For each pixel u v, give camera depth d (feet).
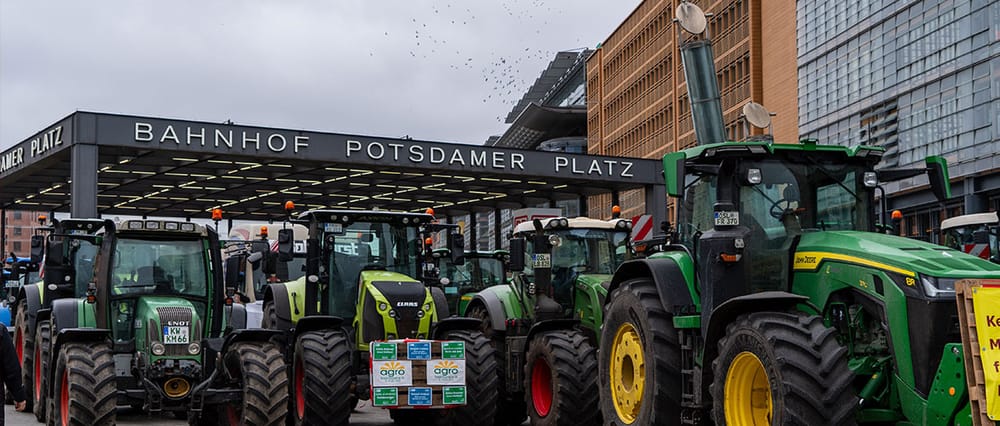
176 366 48.52
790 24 171.53
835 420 28.60
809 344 29.45
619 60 278.67
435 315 50.70
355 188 144.46
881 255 30.35
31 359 61.52
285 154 113.39
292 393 48.26
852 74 148.56
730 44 203.21
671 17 234.99
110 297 50.37
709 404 34.58
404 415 52.19
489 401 48.32
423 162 120.37
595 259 53.31
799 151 35.22
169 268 51.31
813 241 33.32
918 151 131.13
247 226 100.99
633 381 38.60
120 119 105.40
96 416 44.09
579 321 48.62
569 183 134.62
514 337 52.08
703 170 35.70
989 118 116.88
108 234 50.85
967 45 120.67
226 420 46.34
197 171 128.16
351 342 49.73
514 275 54.34
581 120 333.83
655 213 132.98
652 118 250.98
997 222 71.87
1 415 31.58
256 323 80.43
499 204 161.17
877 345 30.58
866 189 35.47
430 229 52.80
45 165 114.62
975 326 27.43
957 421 27.78
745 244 34.53
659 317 36.86
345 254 51.26
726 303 32.30
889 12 137.59
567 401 45.11
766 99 183.93
